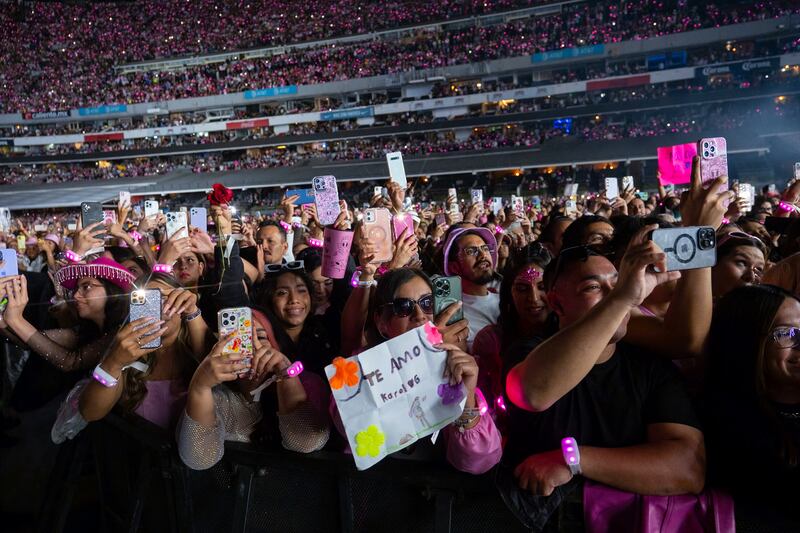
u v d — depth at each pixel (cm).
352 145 4844
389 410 194
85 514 333
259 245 553
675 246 176
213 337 285
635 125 4047
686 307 199
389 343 196
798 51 3906
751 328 197
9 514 381
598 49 4250
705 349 216
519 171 4184
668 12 4247
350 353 310
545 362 179
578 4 4575
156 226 668
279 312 333
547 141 4188
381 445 193
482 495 205
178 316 268
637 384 205
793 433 190
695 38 4041
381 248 337
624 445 201
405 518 216
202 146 4922
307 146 4956
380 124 4850
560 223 448
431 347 196
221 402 254
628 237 284
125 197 636
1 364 425
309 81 4978
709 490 195
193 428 227
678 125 3906
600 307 174
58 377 370
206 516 253
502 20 4781
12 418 389
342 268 339
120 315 336
